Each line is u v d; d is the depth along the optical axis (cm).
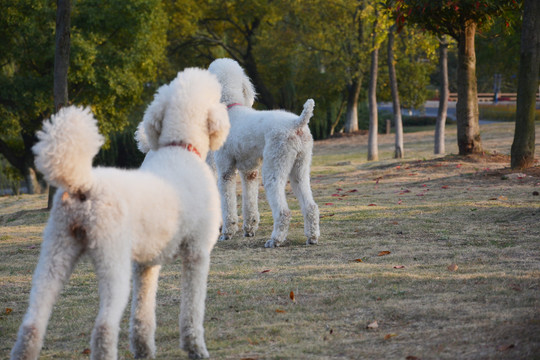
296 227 862
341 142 3322
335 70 3416
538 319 384
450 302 455
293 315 461
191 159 380
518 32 2177
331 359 356
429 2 1227
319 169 1748
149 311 376
